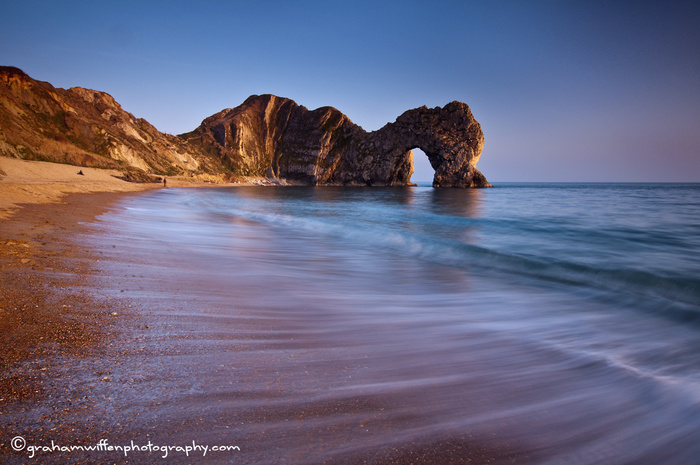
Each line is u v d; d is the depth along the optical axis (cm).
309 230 1480
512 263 862
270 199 4256
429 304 523
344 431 200
